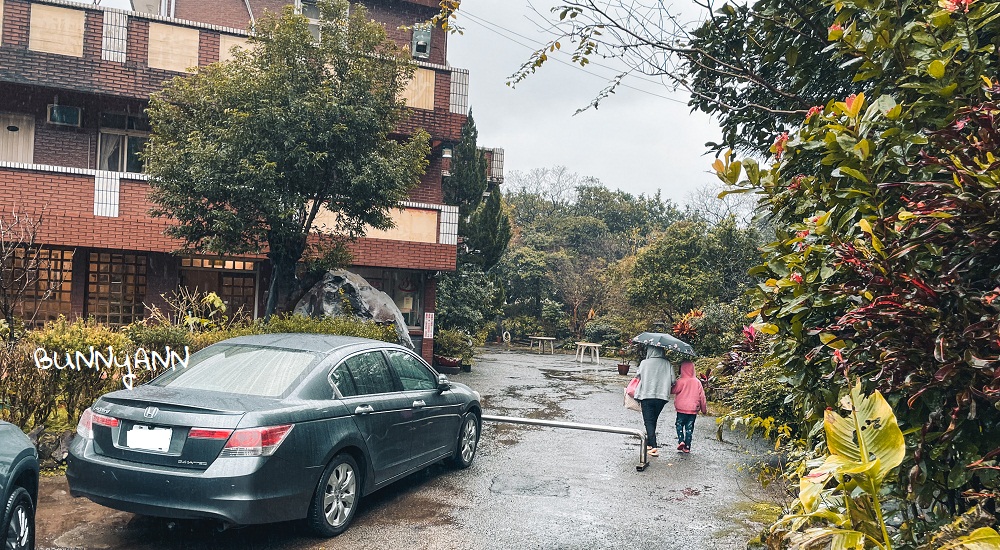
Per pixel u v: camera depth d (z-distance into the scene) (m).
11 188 13.00
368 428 5.92
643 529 5.96
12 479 4.05
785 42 5.44
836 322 2.80
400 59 12.02
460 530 5.74
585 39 5.76
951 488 2.61
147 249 14.01
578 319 40.81
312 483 5.21
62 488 6.39
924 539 2.69
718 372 9.65
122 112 15.16
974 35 3.02
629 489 7.36
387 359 6.72
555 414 12.50
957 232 2.48
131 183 13.95
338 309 14.53
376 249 16.09
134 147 15.36
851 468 2.35
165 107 11.37
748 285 24.39
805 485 2.65
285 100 10.81
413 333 17.94
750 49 6.08
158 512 4.73
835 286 2.78
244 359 5.81
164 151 10.59
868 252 2.70
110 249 14.83
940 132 2.62
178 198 10.60
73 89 13.62
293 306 12.21
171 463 4.78
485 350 33.03
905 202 2.91
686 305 25.17
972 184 2.38
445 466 8.05
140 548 5.04
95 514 5.74
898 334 2.52
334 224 15.18
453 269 16.81
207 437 4.75
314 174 11.05
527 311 42.88
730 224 25.61
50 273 14.38
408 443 6.62
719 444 10.12
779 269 3.31
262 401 5.10
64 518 5.61
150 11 19.12
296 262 12.16
